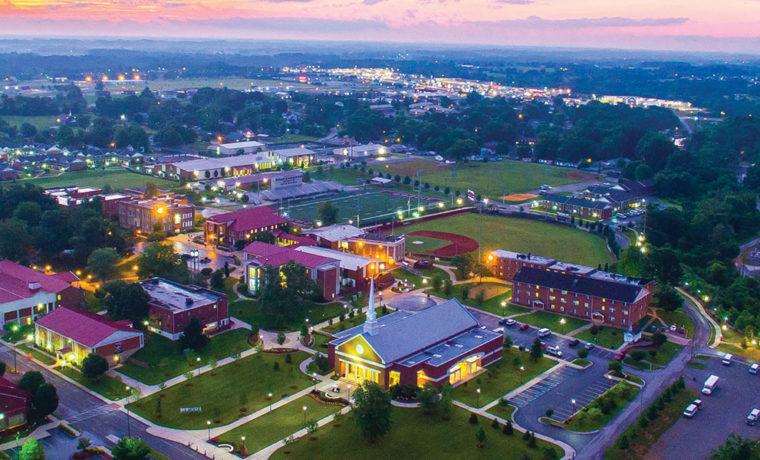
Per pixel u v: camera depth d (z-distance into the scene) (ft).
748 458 470.39
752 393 583.99
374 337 588.09
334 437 504.84
